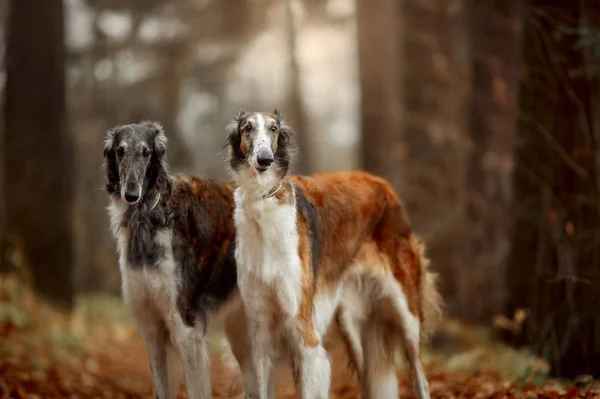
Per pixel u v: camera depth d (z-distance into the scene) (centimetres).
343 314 730
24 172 1370
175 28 2820
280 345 651
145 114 2922
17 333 1088
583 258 827
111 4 2686
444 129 1602
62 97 1415
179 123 3170
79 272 2502
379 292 735
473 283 1405
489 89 1442
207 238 689
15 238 1302
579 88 840
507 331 971
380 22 1778
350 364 753
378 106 1777
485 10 1451
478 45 1455
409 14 1697
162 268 653
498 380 849
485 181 1434
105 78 2902
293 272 627
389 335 746
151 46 2812
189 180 702
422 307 767
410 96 1680
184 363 663
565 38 851
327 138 4522
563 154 846
